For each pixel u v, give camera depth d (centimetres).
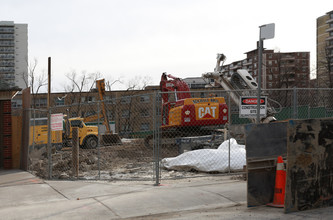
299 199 611
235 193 739
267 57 10938
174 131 1847
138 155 1792
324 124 644
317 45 10744
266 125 673
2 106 1474
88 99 6297
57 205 690
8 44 14675
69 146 2373
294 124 612
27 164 1251
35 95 6456
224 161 1034
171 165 1148
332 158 652
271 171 675
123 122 4522
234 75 1662
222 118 1755
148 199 705
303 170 618
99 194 772
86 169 1258
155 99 899
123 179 943
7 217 623
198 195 726
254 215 592
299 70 10806
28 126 1258
